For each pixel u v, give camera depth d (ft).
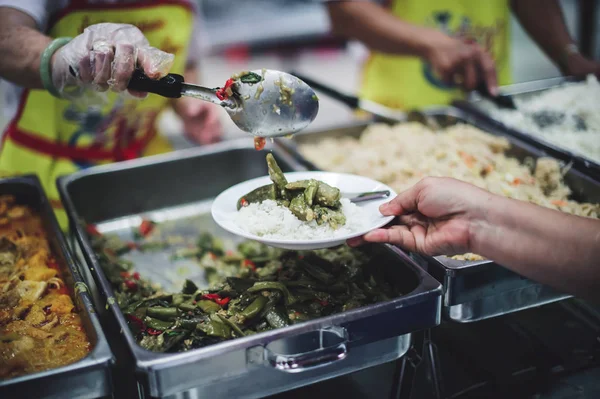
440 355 5.57
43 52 5.68
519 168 6.90
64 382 3.78
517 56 16.17
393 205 4.97
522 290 5.06
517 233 4.37
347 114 13.93
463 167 6.72
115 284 5.53
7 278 5.46
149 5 8.05
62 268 5.32
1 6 6.67
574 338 5.67
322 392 5.16
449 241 4.65
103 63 5.16
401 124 8.00
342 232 4.82
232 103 4.75
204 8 14.73
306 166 6.56
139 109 8.43
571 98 8.38
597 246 4.11
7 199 6.36
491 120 7.77
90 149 8.37
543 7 9.93
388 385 5.27
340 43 15.92
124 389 4.32
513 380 5.24
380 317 4.25
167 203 7.24
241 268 5.90
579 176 6.44
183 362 3.80
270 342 3.99
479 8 10.03
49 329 4.69
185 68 9.20
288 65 15.87
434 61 8.70
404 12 10.33
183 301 5.06
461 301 4.87
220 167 7.30
